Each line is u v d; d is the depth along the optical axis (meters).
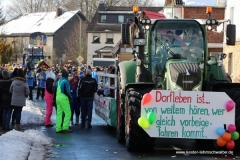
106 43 75.88
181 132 10.73
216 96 10.73
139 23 11.78
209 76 11.98
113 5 86.75
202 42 11.88
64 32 83.19
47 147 11.81
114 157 10.44
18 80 14.98
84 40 74.50
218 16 39.12
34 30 83.94
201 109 10.73
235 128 10.72
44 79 29.70
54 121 17.75
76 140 13.14
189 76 10.88
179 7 42.69
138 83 11.17
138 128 10.83
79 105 17.03
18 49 75.12
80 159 10.23
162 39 11.88
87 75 16.11
